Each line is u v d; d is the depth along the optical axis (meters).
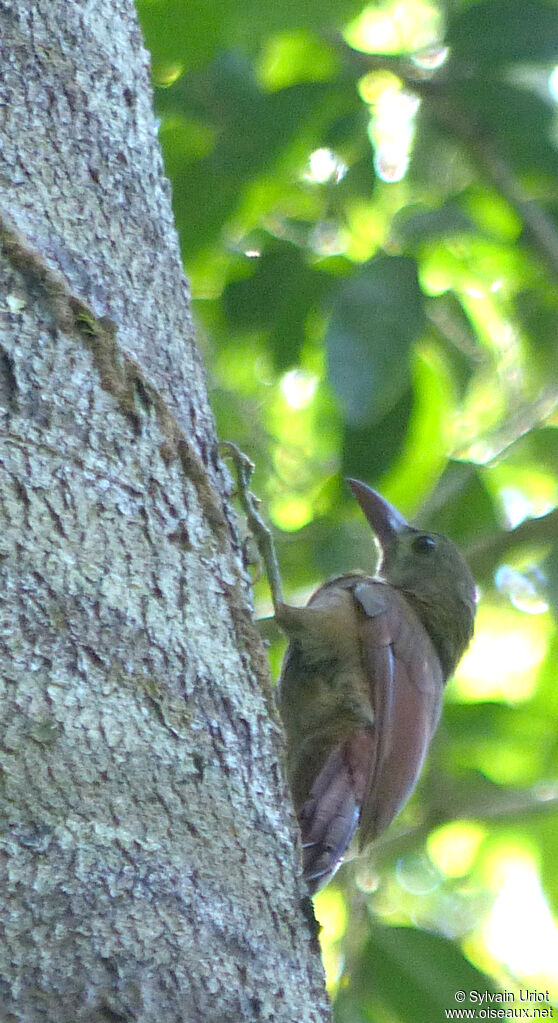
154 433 5.30
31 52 5.66
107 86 5.88
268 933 4.71
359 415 9.79
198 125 10.93
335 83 10.80
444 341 11.79
